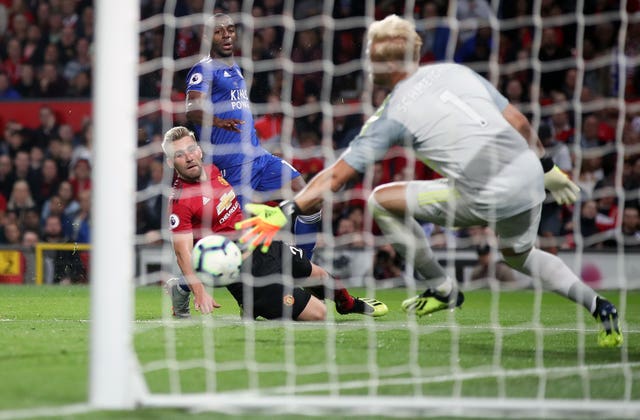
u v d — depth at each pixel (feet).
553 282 27.61
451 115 25.75
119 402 17.66
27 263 67.77
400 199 27.45
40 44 80.33
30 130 76.13
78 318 37.27
